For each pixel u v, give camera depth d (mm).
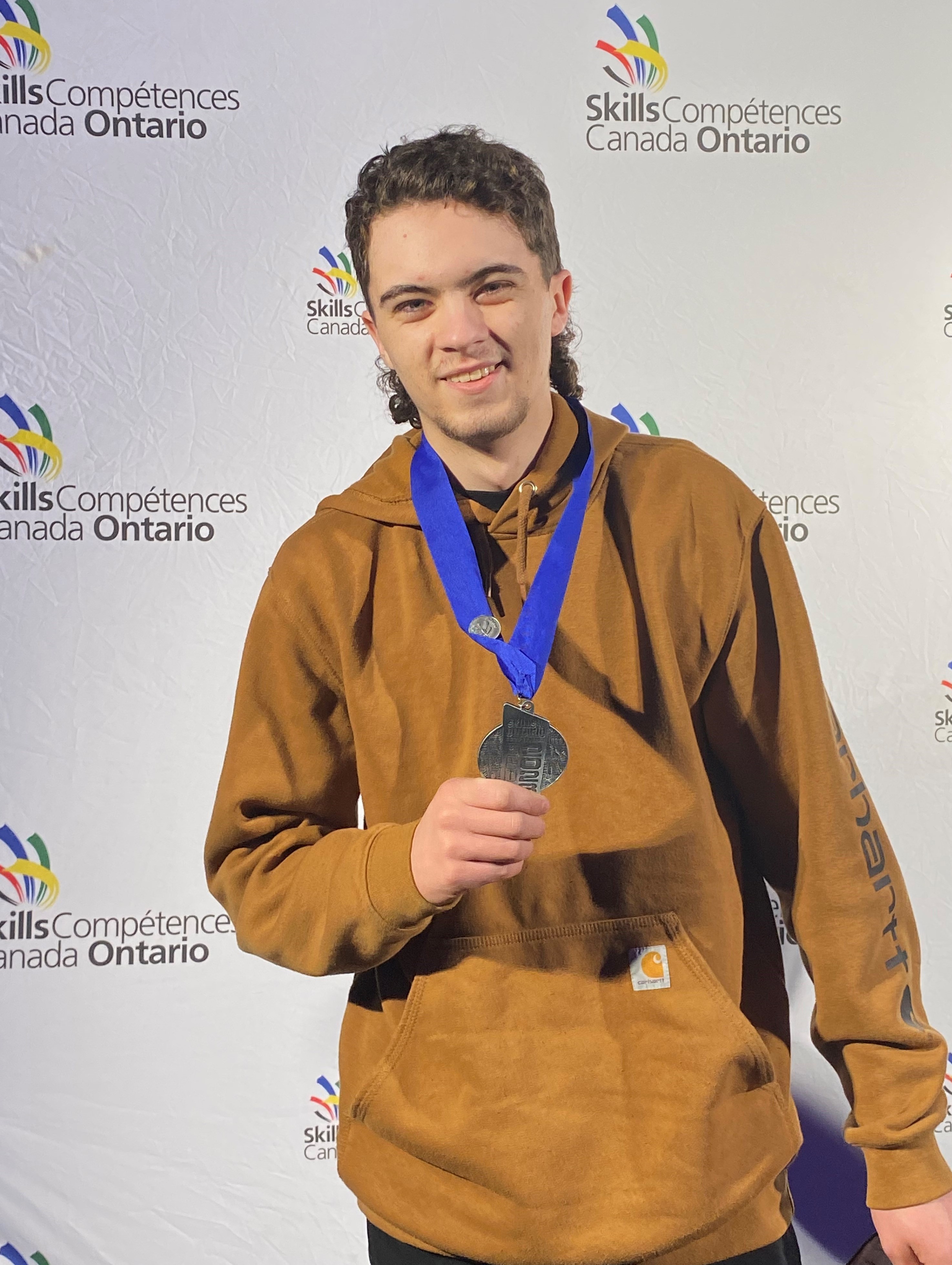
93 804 1400
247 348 1422
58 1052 1394
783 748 1177
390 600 1214
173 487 1414
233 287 1422
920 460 1445
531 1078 1137
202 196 1423
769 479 1434
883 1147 1139
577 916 1153
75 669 1404
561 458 1196
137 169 1420
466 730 1178
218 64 1424
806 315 1440
